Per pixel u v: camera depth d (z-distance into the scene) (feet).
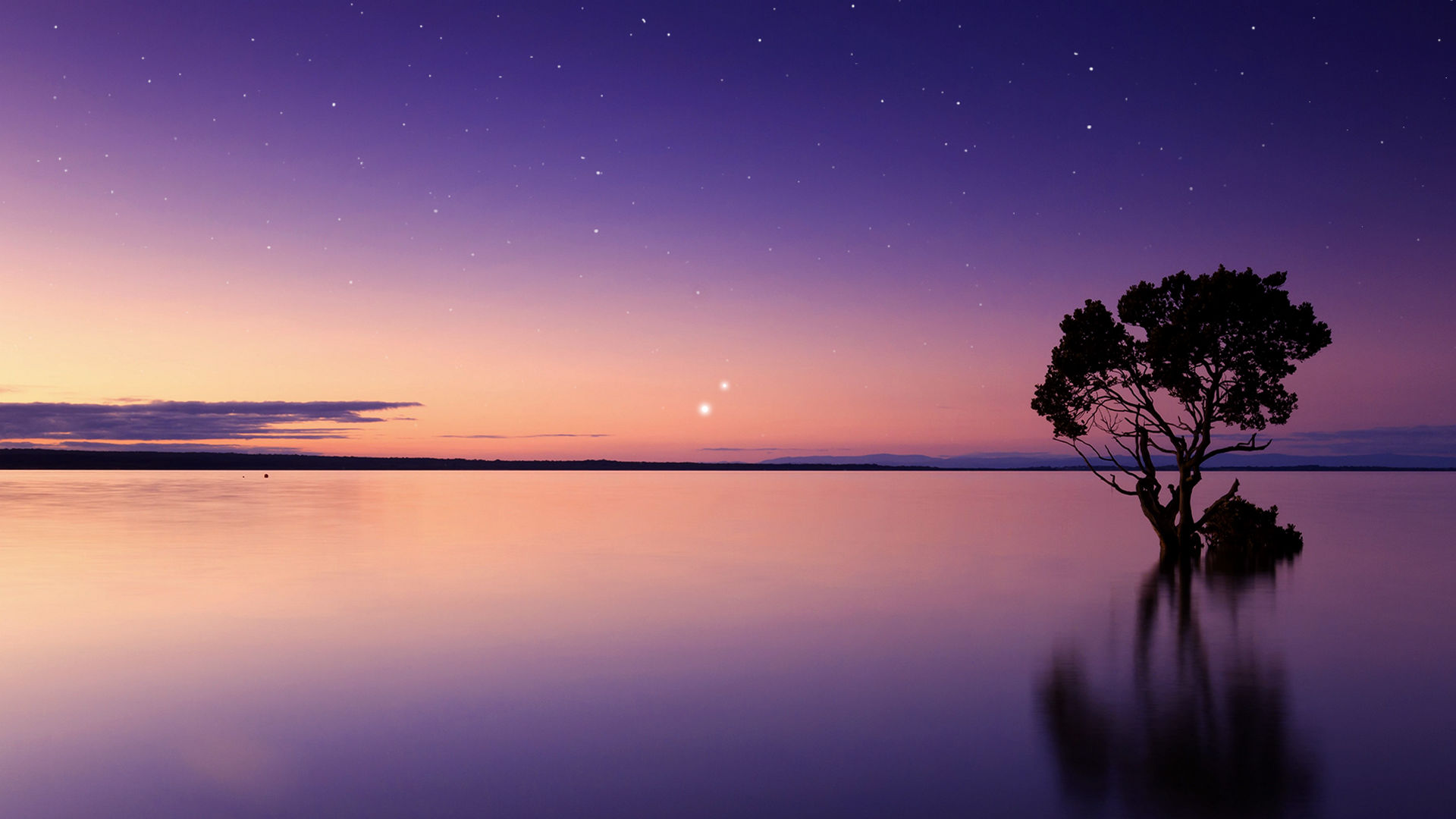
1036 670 33.60
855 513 137.08
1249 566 67.56
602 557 71.51
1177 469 78.74
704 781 21.81
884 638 39.68
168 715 27.55
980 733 25.71
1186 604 49.42
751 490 259.39
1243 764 22.95
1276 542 78.38
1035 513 138.21
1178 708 28.22
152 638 39.09
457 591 53.11
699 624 42.78
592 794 20.98
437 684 31.30
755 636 39.91
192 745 24.70
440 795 20.93
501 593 52.44
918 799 20.59
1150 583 57.82
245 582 56.75
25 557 69.77
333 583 56.13
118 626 41.86
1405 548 81.20
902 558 71.97
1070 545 83.92
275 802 20.56
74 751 24.22
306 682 31.48
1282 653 36.58
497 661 34.83
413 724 26.53
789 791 21.13
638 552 75.72
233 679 31.89
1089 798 20.66
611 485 315.99
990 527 107.14
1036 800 20.54
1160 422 77.77
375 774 22.33
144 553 73.36
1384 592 54.19
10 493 199.31
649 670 33.50
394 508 143.02
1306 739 25.00
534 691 30.40
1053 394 81.82
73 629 40.91
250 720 27.02
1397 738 25.14
